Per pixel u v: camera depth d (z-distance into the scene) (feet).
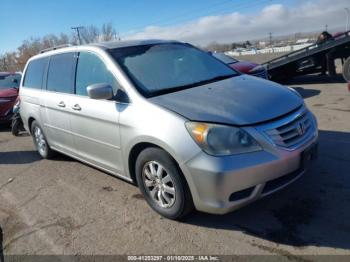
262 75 32.60
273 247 9.93
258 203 12.14
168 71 13.58
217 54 36.50
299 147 10.66
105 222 12.36
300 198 12.14
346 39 34.78
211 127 10.03
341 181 13.00
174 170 10.82
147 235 11.27
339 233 10.14
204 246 10.37
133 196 14.06
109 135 13.14
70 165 18.74
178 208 11.19
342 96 28.94
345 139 17.49
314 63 38.19
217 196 10.00
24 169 19.16
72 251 11.00
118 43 14.73
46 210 13.87
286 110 11.02
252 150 9.94
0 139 27.68
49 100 17.15
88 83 14.44
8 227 12.93
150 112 11.35
